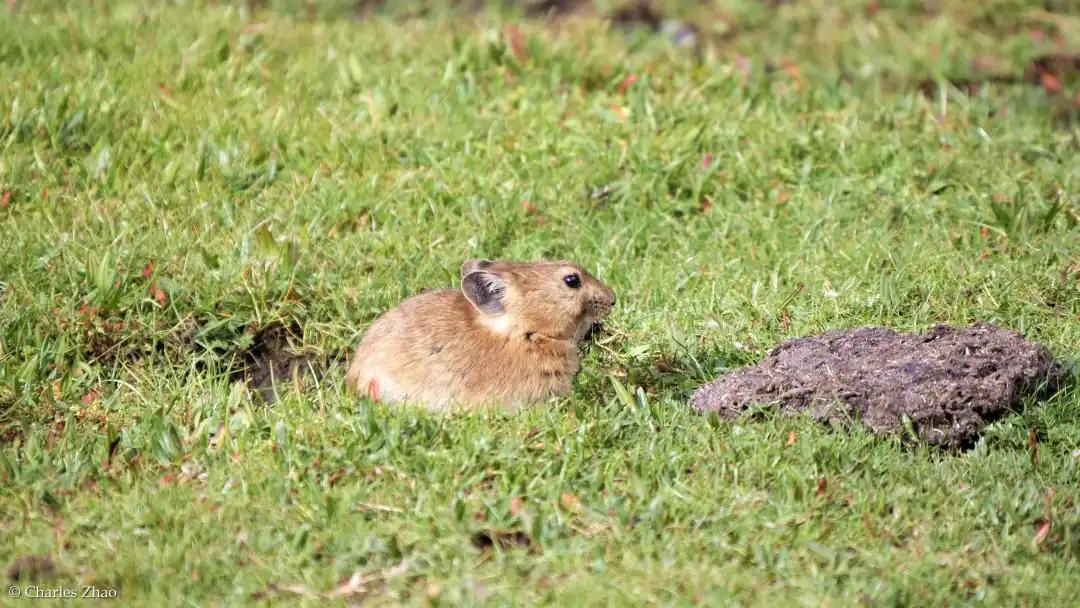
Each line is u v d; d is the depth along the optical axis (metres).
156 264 11.60
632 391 10.09
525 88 15.19
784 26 18.64
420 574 8.07
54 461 9.21
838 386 9.91
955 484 9.09
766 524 8.43
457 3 19.56
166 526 8.45
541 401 10.18
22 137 13.66
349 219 12.87
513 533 8.44
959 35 18.16
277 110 14.45
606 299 10.34
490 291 10.01
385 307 11.58
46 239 11.92
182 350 11.15
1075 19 18.67
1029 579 8.08
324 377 10.48
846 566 8.09
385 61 16.30
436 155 13.95
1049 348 10.93
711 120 14.53
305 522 8.52
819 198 13.56
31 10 17.44
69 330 10.89
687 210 13.48
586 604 7.66
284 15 18.45
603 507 8.59
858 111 15.10
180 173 13.30
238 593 7.84
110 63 15.38
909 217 13.28
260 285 11.45
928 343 10.34
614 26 18.81
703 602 7.69
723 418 9.95
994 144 14.39
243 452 9.30
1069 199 13.37
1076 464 9.51
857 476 9.02
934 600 7.82
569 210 13.23
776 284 12.03
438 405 10.00
